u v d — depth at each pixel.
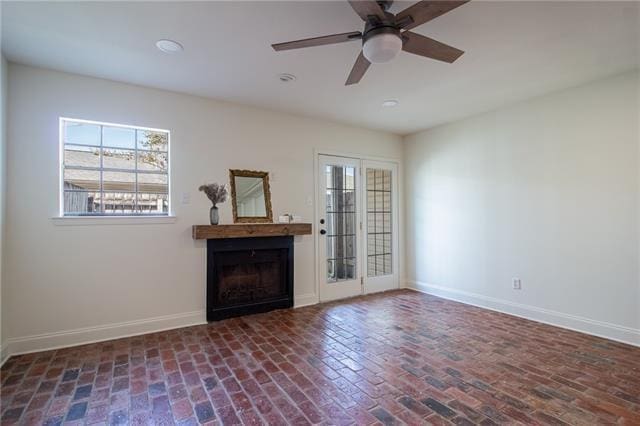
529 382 2.18
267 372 2.33
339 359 2.53
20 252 2.66
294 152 4.05
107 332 2.95
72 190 2.96
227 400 1.98
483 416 1.82
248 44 2.38
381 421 1.78
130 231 3.08
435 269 4.61
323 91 3.28
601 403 1.94
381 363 2.46
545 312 3.39
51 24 2.12
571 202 3.20
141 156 3.27
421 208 4.82
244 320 3.48
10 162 2.63
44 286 2.73
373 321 3.44
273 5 1.93
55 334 2.76
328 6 1.95
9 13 2.00
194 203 3.39
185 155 3.36
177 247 3.30
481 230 4.01
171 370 2.36
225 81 3.04
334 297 4.34
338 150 4.41
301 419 1.80
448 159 4.42
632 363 2.45
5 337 2.57
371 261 4.73
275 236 3.81
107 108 3.00
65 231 2.82
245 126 3.71
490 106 3.74
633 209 2.82
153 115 3.20
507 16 2.04
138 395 2.04
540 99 3.43
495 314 3.68
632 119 2.82
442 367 2.40
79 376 2.27
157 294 3.19
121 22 2.11
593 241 3.05
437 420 1.79
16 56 2.55
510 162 3.70
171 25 2.14
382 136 4.85
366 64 2.15
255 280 3.79
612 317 2.93
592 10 1.98
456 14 2.01
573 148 3.18
